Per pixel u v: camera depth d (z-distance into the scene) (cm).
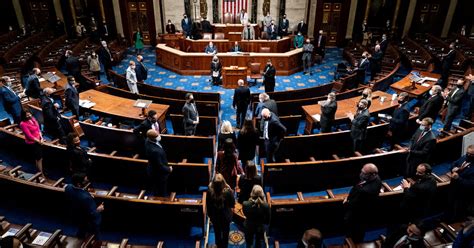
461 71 1264
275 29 1852
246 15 1941
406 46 1733
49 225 581
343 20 2025
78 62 1192
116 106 928
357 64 1361
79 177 446
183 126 888
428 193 480
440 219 571
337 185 702
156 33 2069
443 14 1967
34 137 669
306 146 756
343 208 519
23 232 487
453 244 423
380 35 2103
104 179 684
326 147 770
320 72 1595
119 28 2044
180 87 1380
